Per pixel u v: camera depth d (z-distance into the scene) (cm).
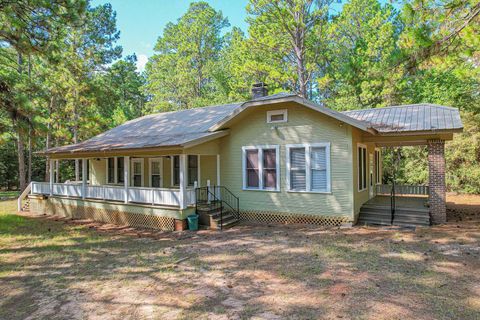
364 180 1263
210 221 1157
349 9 2806
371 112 1391
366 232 977
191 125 1482
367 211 1162
